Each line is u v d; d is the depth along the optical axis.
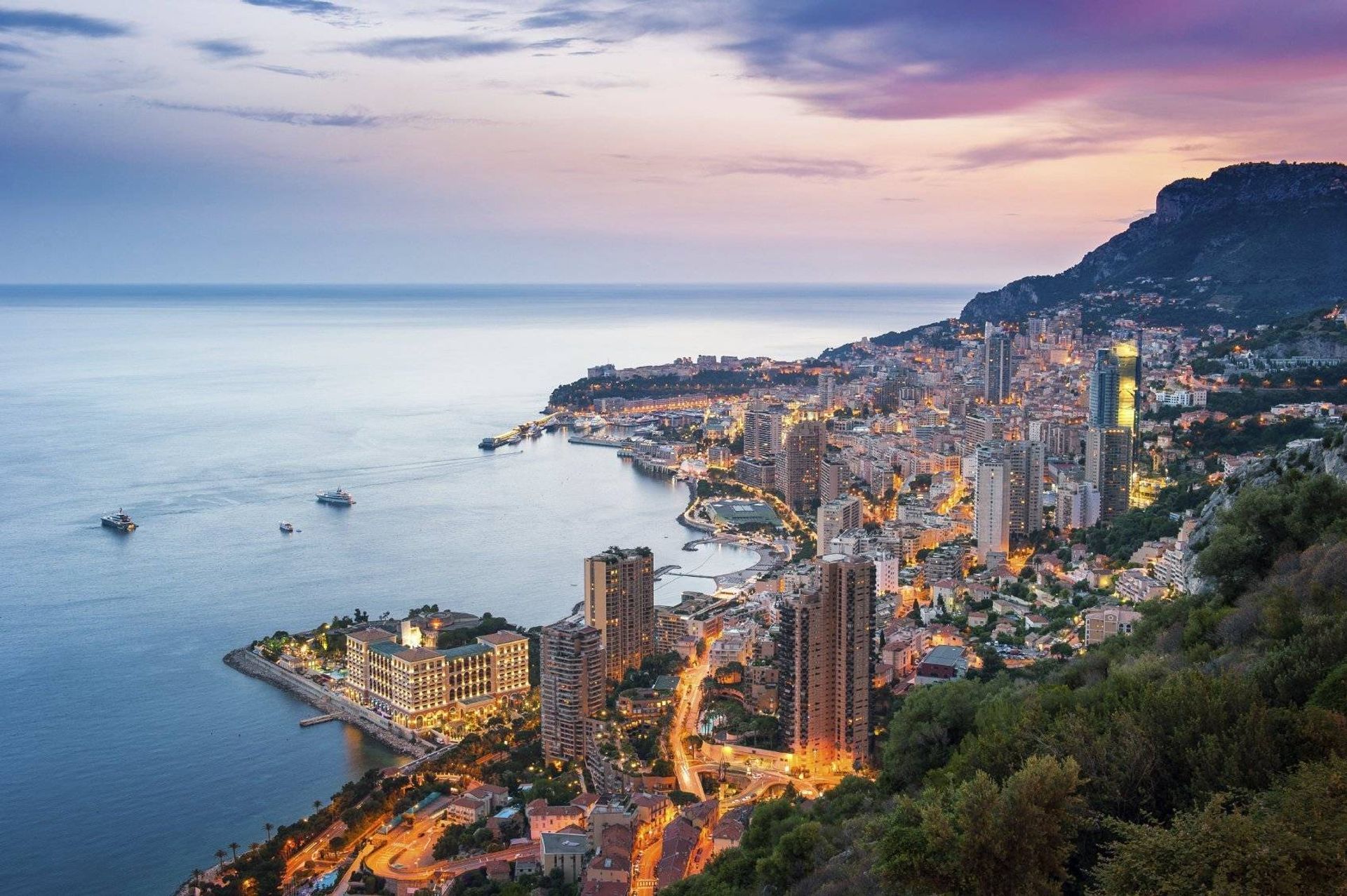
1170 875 82.31
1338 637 118.88
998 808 98.06
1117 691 130.75
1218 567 184.38
